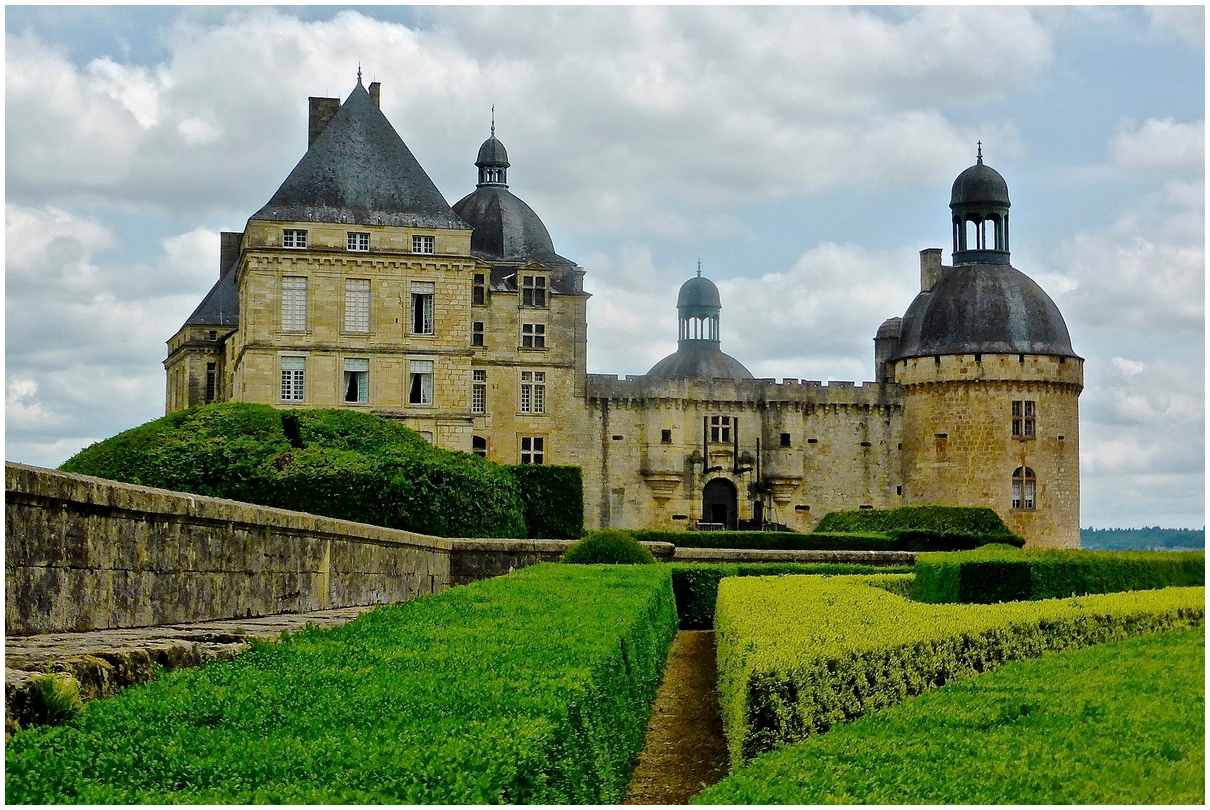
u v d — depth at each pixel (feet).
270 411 169.48
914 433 278.26
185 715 30.55
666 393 271.90
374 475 155.43
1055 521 271.90
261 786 24.34
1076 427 277.85
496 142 281.33
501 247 269.85
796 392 279.49
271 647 43.91
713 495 278.46
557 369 259.60
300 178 218.59
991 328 272.51
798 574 129.70
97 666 34.30
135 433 163.12
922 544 193.47
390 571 105.60
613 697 44.50
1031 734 38.55
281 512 73.46
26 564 44.96
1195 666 52.80
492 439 254.68
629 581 86.63
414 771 25.43
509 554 141.38
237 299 278.26
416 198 221.25
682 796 50.83
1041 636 61.93
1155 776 32.99
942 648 54.13
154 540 55.93
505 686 34.78
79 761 25.91
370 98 230.48
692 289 426.51
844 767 33.86
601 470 268.00
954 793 30.83
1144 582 112.68
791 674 42.22
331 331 214.69
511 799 25.91
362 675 36.91
